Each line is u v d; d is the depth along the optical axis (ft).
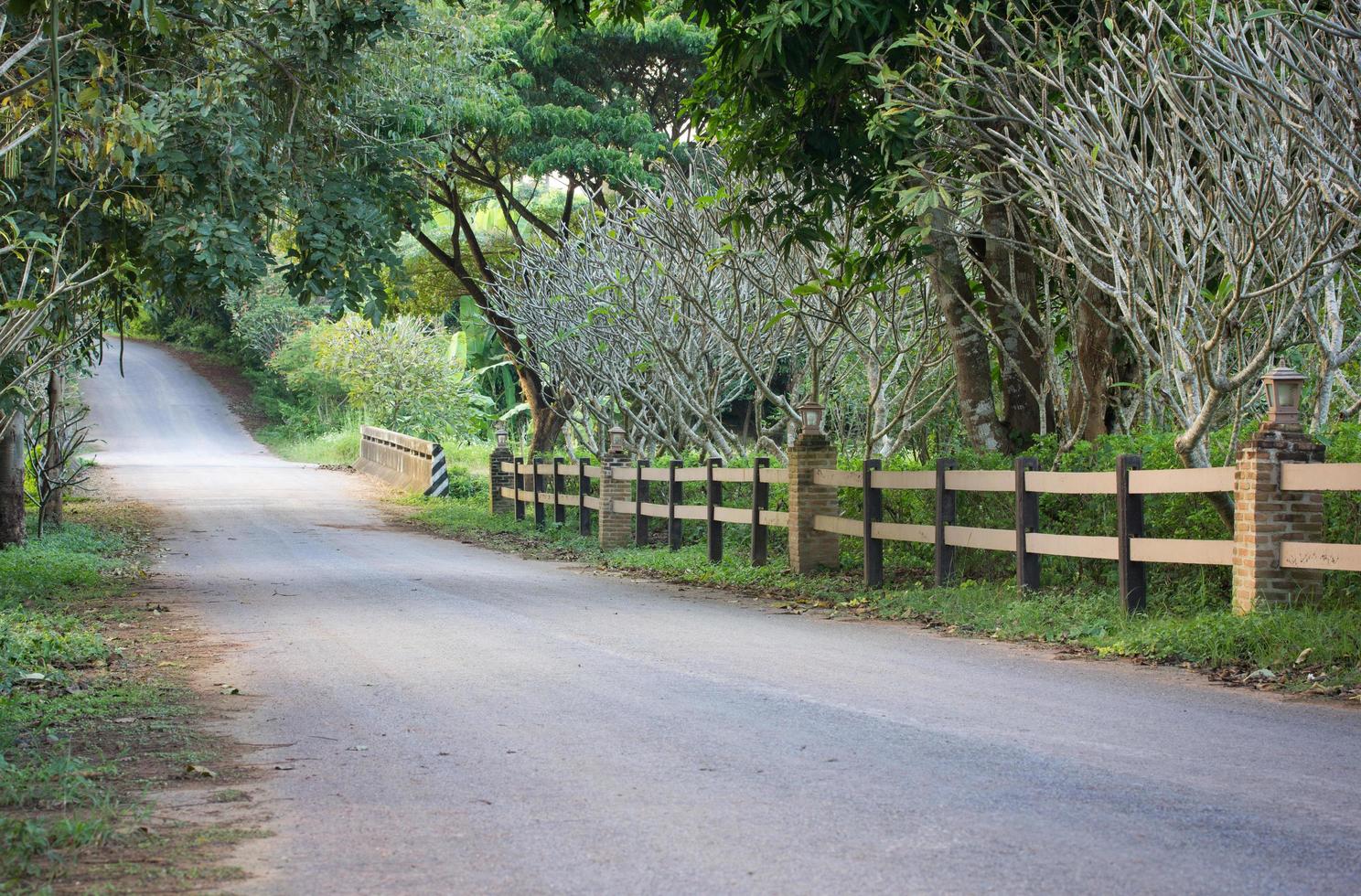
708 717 25.30
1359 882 15.11
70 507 102.63
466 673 31.01
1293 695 27.30
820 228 55.26
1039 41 43.78
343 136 52.65
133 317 51.72
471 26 82.84
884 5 46.42
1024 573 40.73
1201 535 39.81
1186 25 42.09
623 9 55.93
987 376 56.24
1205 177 41.96
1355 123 32.35
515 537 82.58
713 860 16.21
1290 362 57.06
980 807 18.52
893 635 37.78
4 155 31.78
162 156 42.29
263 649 35.63
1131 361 53.42
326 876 15.88
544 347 87.66
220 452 192.34
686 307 73.87
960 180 46.24
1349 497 36.27
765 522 56.34
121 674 31.63
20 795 19.44
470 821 18.22
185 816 18.69
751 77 52.21
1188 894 14.73
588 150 102.68
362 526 91.91
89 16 39.45
